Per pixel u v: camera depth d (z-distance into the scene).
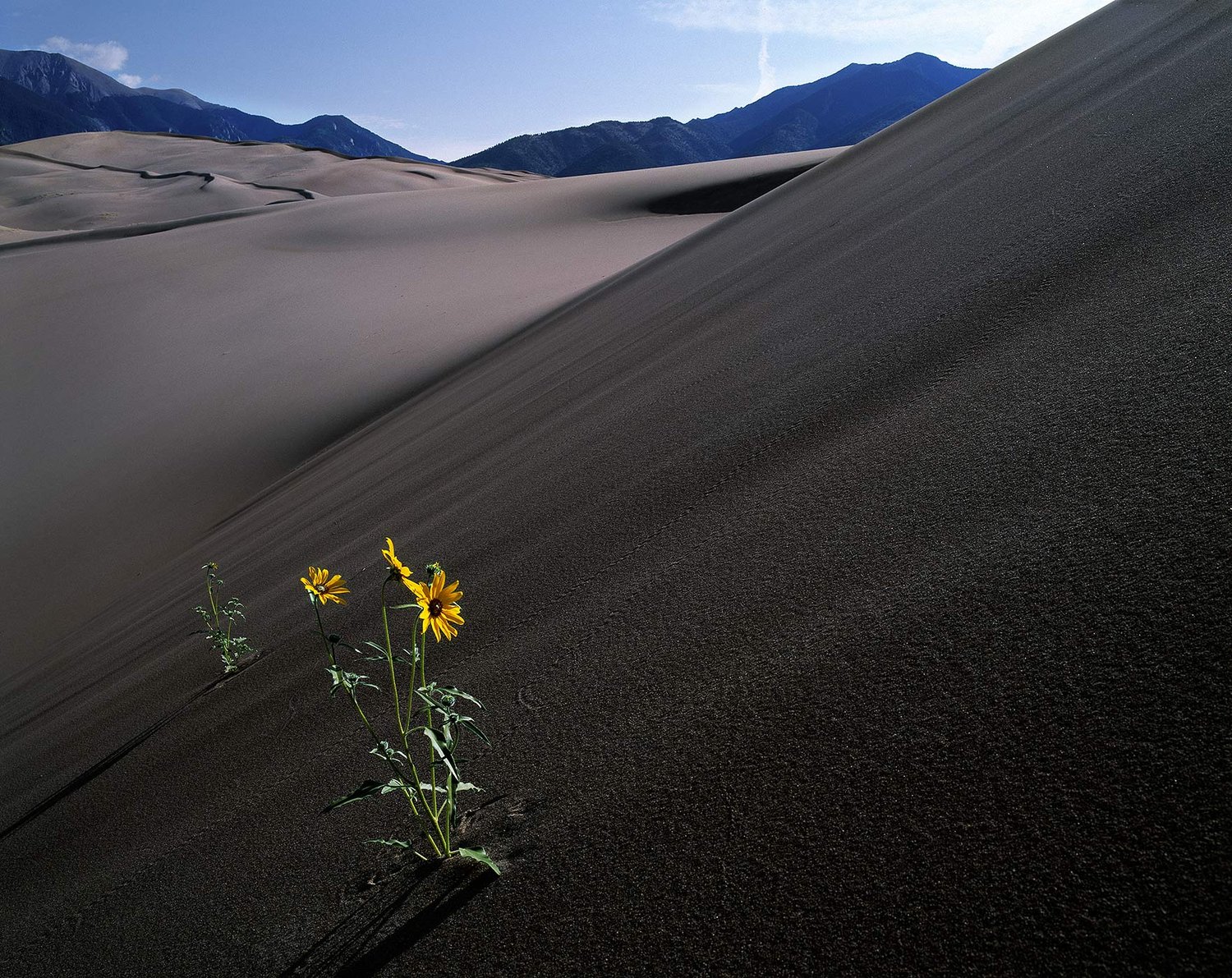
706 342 4.68
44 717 4.46
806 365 3.28
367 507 5.55
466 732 1.83
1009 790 1.02
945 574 1.52
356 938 1.35
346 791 1.85
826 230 6.03
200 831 2.05
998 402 2.11
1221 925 0.76
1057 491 1.59
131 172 85.62
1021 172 4.35
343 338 18.08
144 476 12.97
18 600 10.34
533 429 5.05
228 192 73.38
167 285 23.81
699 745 1.41
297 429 13.50
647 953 1.06
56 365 18.08
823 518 2.00
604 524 2.75
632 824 1.30
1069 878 0.88
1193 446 1.48
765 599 1.78
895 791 1.11
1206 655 1.05
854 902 0.99
